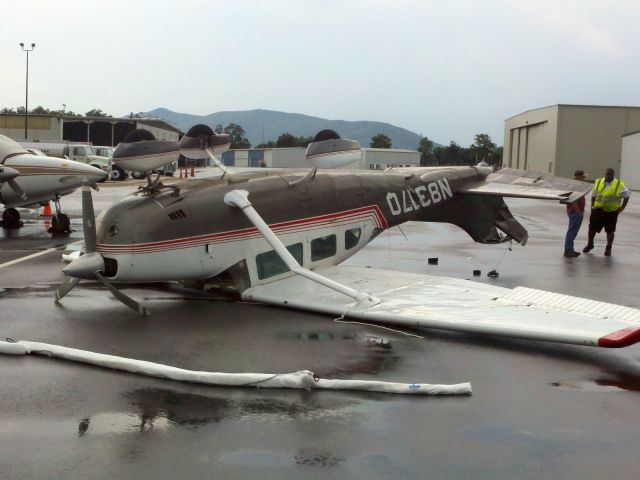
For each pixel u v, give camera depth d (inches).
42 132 2903.5
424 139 4982.8
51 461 182.7
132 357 275.3
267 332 316.2
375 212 435.8
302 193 400.2
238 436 199.9
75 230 757.9
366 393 237.1
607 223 618.5
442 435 202.7
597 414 220.8
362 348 292.2
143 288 419.5
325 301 351.3
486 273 514.0
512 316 308.5
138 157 351.3
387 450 192.2
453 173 482.6
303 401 228.4
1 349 277.7
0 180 682.8
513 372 263.0
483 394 238.1
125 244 343.3
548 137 3213.6
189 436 199.5
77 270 342.6
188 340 301.7
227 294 385.7
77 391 235.3
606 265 562.3
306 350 288.2
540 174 499.5
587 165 3110.2
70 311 356.5
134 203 352.5
